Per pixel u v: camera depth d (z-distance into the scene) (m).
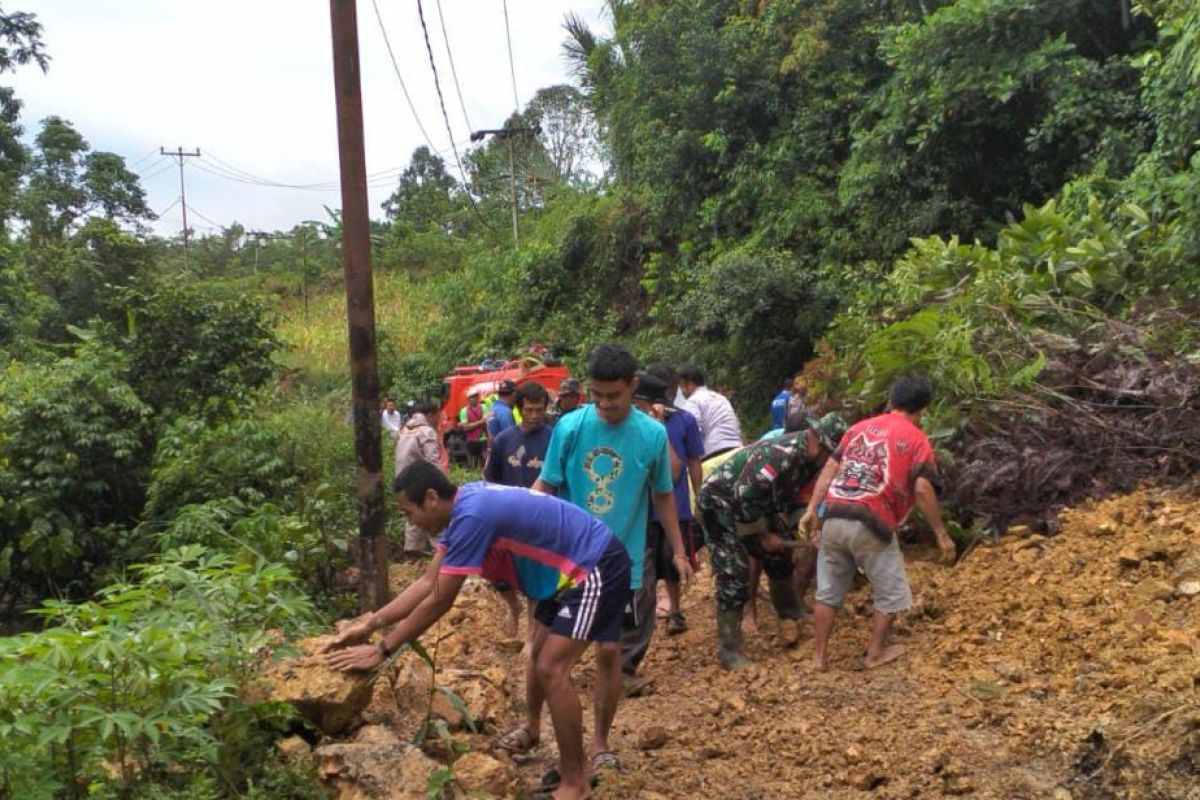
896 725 4.95
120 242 29.73
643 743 5.09
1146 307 7.93
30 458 10.13
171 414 11.13
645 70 22.69
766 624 6.72
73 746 3.94
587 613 4.18
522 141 39.47
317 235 54.47
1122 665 4.91
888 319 8.98
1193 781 3.96
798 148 20.09
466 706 5.01
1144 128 13.16
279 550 8.48
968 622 5.88
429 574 4.44
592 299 25.69
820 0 20.55
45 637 3.97
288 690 4.55
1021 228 9.19
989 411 7.36
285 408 13.45
